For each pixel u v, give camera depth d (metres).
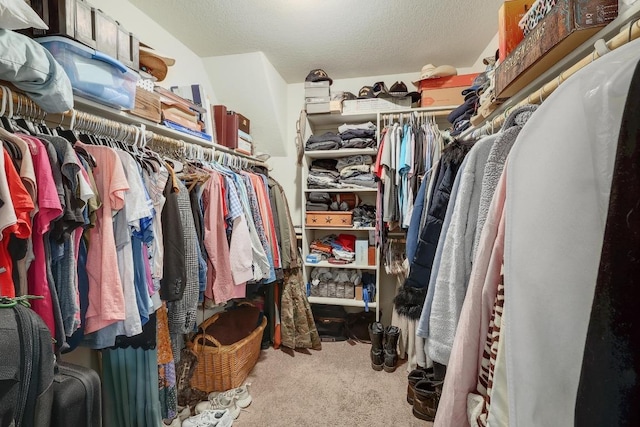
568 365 0.36
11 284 0.65
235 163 1.95
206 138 1.69
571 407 0.36
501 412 0.44
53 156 0.72
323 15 1.65
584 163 0.36
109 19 1.01
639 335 0.25
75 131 0.96
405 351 1.96
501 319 0.48
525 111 0.73
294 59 2.17
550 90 0.71
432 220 1.03
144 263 0.97
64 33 0.84
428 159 1.92
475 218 0.71
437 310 0.75
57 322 0.73
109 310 0.85
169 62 1.32
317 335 2.18
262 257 1.60
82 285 0.85
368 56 2.12
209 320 1.83
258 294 2.28
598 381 0.26
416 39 1.89
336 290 2.40
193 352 1.58
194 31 1.81
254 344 1.85
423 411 1.42
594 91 0.35
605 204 0.35
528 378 0.38
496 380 0.46
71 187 0.75
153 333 1.13
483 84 1.34
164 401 1.31
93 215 0.83
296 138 2.41
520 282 0.40
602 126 0.35
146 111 1.21
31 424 0.52
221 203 1.38
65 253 0.78
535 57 0.77
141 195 0.95
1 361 0.48
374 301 2.36
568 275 0.37
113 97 1.00
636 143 0.26
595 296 0.28
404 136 1.98
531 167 0.40
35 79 0.71
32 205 0.65
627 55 0.33
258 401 1.57
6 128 0.74
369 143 2.25
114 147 1.01
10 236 0.66
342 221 2.34
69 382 0.66
